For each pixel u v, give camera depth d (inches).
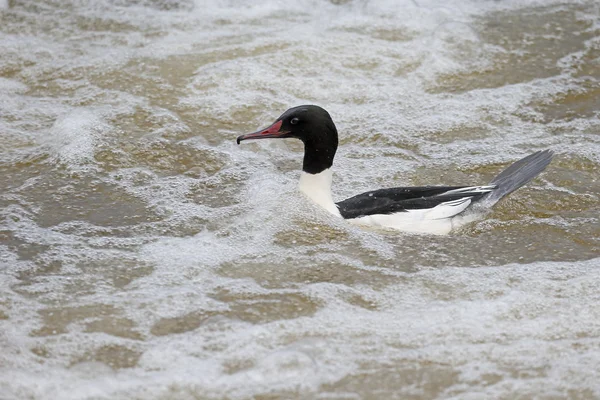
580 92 575.8
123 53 615.8
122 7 692.1
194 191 461.4
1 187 461.1
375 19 674.2
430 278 380.8
